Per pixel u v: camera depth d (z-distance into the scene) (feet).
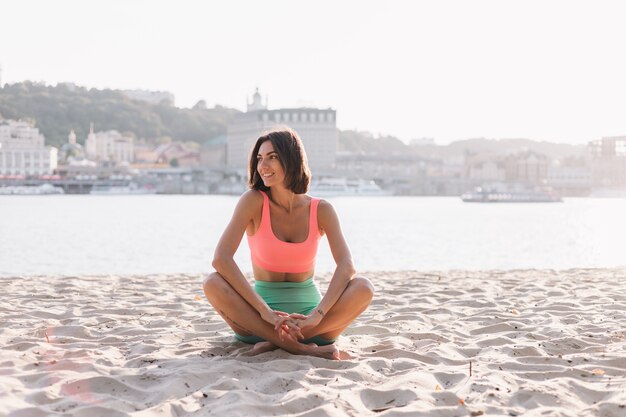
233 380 12.84
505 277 34.99
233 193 570.05
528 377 13.79
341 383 12.89
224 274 15.12
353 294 14.94
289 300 15.79
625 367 14.65
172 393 12.25
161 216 210.59
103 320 20.22
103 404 11.49
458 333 18.51
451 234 137.59
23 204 315.17
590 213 268.82
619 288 28.55
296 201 15.74
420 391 12.26
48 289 28.07
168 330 18.62
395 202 413.80
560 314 21.35
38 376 13.24
